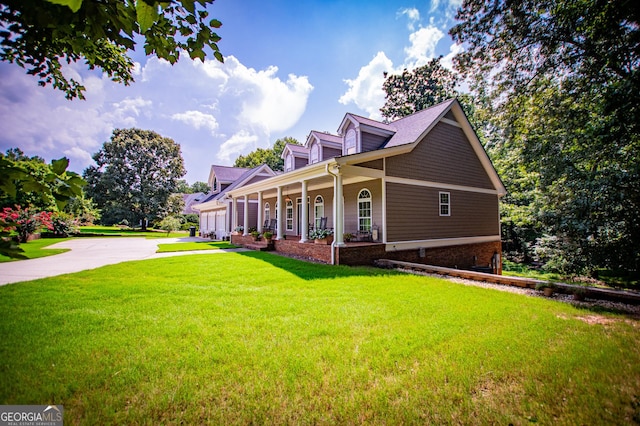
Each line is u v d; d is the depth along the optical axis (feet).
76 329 12.44
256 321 13.47
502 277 22.91
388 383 8.70
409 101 97.91
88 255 39.58
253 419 7.20
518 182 58.70
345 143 40.52
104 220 129.08
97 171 111.04
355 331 12.39
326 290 19.45
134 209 115.75
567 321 13.93
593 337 12.08
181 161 125.90
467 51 35.63
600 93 27.50
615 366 9.78
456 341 11.53
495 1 30.81
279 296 17.92
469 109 87.25
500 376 9.16
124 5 4.57
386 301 16.96
